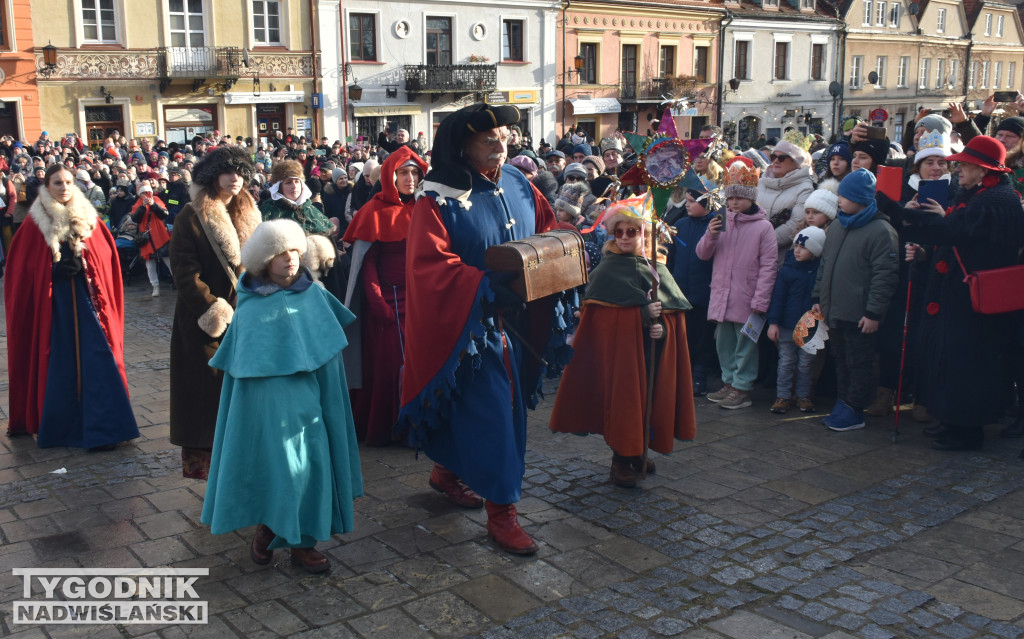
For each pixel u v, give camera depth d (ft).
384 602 11.44
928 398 17.33
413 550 13.01
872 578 12.00
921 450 17.30
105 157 62.90
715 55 123.75
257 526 12.96
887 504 14.56
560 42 108.99
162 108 84.64
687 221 21.61
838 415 18.72
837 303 18.20
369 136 97.25
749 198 19.65
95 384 17.35
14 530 13.84
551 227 14.60
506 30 105.29
